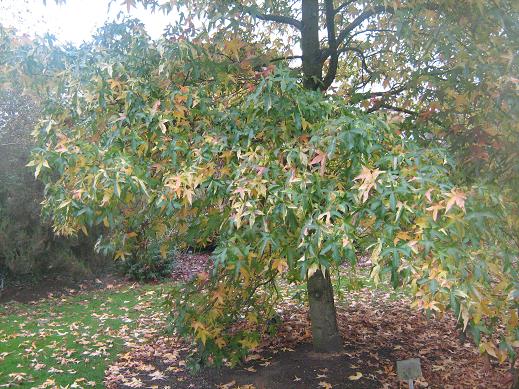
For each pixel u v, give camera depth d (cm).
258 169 268
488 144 322
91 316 657
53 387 403
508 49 308
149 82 336
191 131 333
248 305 408
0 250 789
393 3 323
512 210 281
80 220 302
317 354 433
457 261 215
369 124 269
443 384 391
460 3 331
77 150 284
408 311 596
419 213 229
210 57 360
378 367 414
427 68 391
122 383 408
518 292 220
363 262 555
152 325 587
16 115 810
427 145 351
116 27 367
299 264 261
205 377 408
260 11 421
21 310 726
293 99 298
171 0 365
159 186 299
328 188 258
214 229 324
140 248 412
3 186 786
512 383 345
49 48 356
